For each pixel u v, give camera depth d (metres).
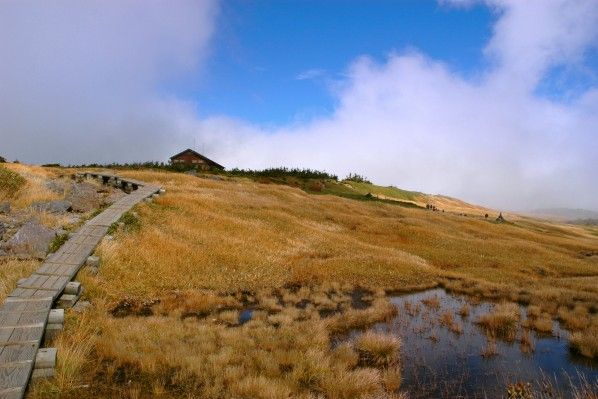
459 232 52.00
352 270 26.19
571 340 15.68
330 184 109.25
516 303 23.19
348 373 11.03
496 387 11.81
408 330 16.73
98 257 17.38
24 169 38.66
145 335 12.24
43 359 9.26
